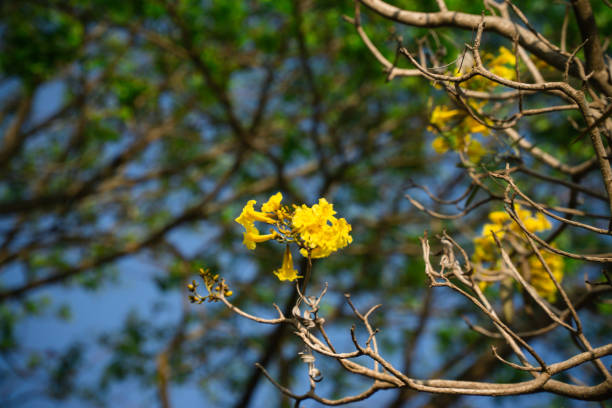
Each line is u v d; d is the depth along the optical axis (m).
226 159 8.99
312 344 1.64
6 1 7.09
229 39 7.01
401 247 7.95
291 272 1.66
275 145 8.42
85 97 7.84
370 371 1.65
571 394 1.54
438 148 2.53
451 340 7.51
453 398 5.55
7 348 7.92
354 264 8.54
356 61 6.40
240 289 8.05
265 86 7.27
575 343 2.25
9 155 8.05
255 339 7.87
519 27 2.16
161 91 8.07
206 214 7.91
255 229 1.69
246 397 6.27
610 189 1.53
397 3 5.44
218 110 8.62
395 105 7.91
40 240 7.68
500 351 4.96
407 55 1.66
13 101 9.09
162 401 6.69
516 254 2.64
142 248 7.54
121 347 8.05
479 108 2.43
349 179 7.88
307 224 1.62
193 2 6.35
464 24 2.23
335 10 6.49
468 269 1.77
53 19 7.09
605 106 1.94
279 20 7.43
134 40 7.51
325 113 7.78
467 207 2.49
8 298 7.12
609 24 4.79
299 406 1.78
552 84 1.54
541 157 2.60
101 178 7.58
